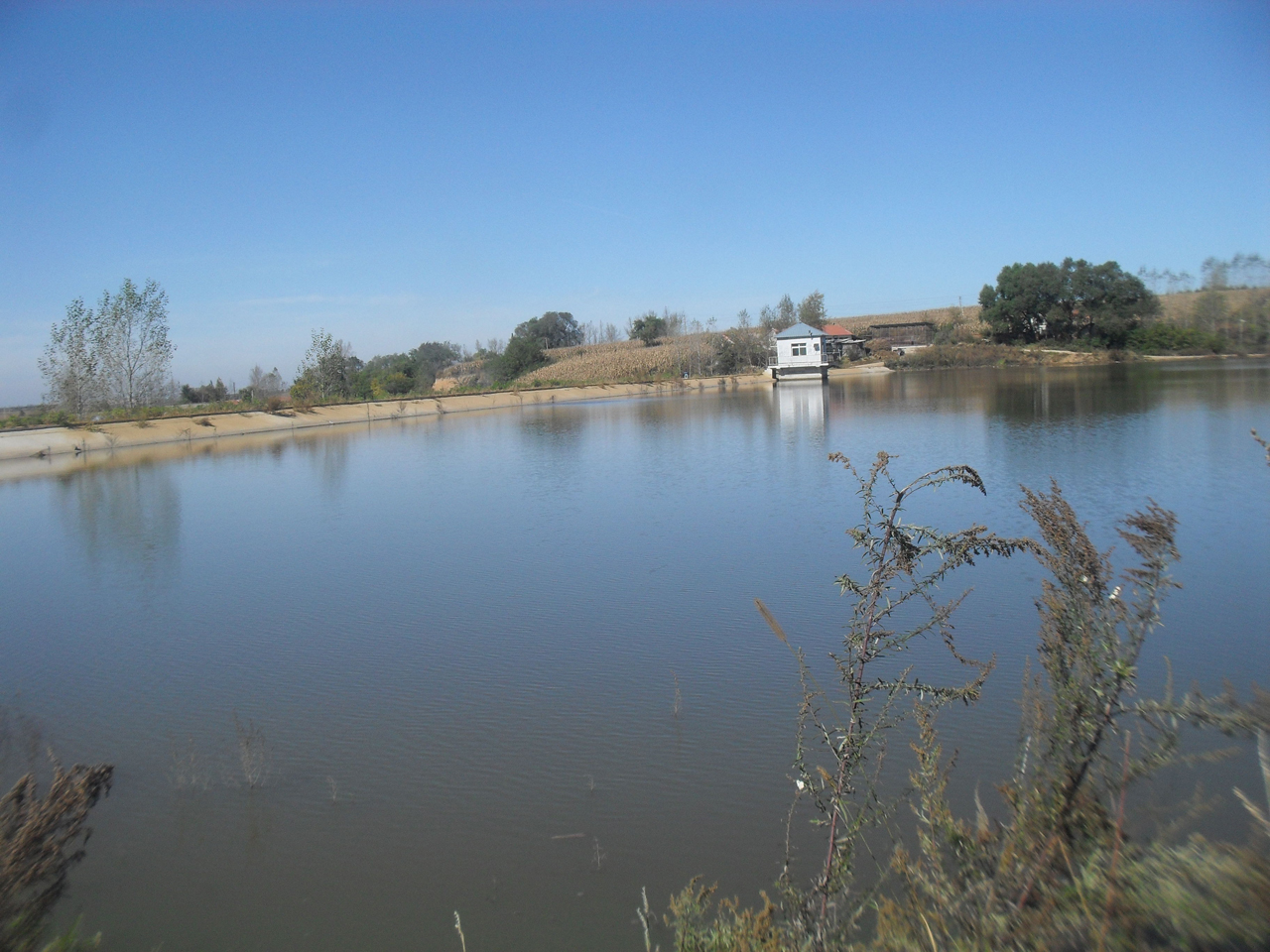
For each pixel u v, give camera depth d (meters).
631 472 27.00
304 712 9.60
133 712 9.77
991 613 11.68
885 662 10.11
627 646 11.18
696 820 7.07
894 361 92.38
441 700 9.73
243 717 9.55
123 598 14.98
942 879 3.97
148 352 55.59
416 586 14.70
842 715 8.68
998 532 15.91
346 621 12.91
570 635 11.73
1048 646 3.95
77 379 52.06
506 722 9.11
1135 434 28.67
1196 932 3.04
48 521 23.53
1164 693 8.63
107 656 11.74
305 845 7.02
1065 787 3.73
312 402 63.41
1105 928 3.05
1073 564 3.86
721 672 10.13
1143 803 6.09
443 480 27.73
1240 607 11.33
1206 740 7.38
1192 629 10.63
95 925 6.06
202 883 6.54
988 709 8.59
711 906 5.88
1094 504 17.88
